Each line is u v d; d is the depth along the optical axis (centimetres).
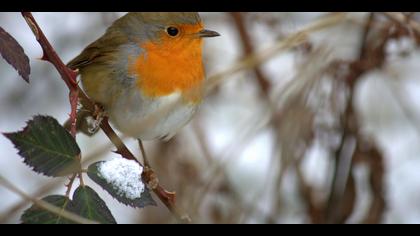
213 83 933
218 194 1044
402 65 1159
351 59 1005
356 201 1002
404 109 1111
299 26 1123
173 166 1096
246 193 1112
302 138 963
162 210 1120
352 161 991
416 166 1184
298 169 1012
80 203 494
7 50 520
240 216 1016
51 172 496
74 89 558
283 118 965
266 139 1235
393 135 1198
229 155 960
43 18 1277
